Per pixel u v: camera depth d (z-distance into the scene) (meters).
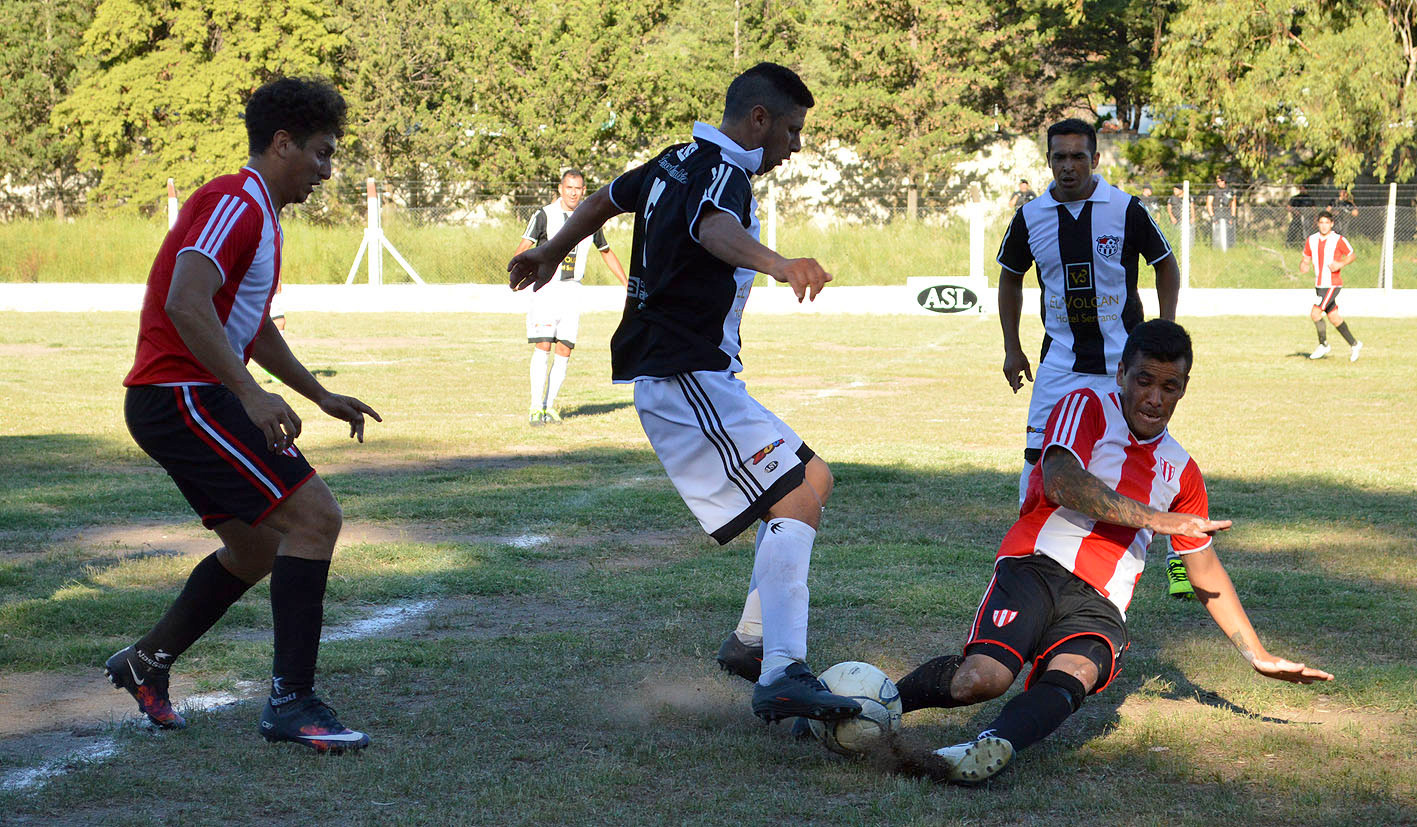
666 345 4.73
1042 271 7.25
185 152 46.59
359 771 4.31
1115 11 47.28
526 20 46.72
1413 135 38.50
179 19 46.12
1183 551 4.64
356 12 46.38
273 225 4.68
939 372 19.11
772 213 37.72
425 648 5.74
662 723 4.83
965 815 3.97
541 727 4.77
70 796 4.11
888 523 8.59
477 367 19.56
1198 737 4.68
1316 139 37.81
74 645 5.73
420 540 8.16
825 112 45.25
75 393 15.83
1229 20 38.84
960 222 39.44
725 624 6.21
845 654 5.68
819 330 27.28
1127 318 7.12
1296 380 17.78
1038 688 4.29
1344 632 6.07
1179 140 44.31
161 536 8.23
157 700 4.76
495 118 46.19
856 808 4.02
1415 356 21.14
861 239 38.12
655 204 4.78
